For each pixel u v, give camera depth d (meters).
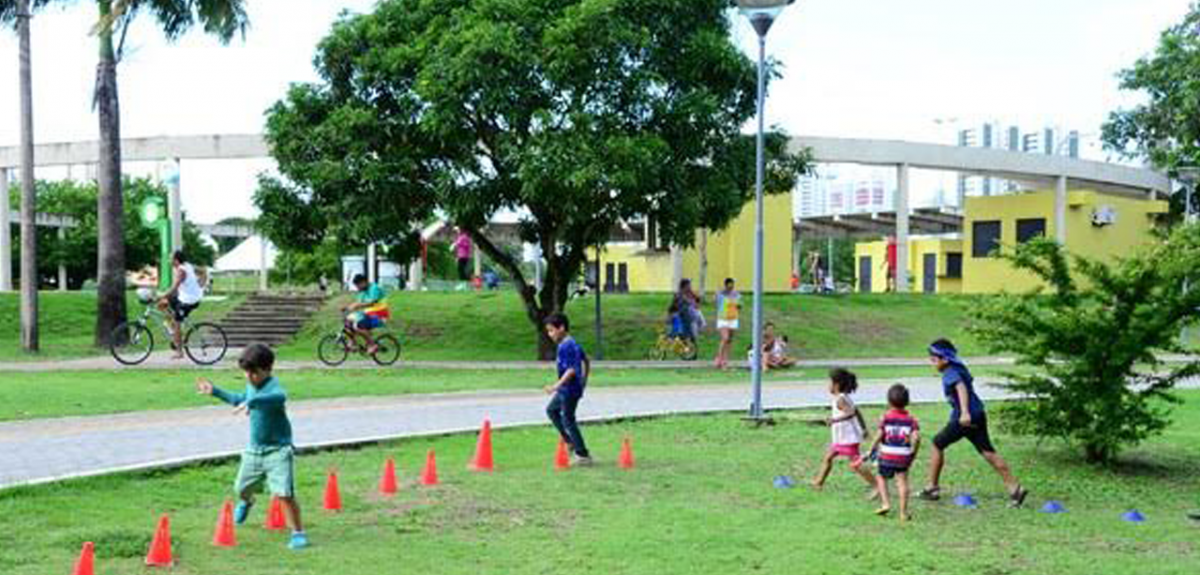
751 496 8.83
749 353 24.14
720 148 21.88
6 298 28.97
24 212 21.75
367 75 21.80
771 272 38.66
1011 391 11.52
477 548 6.95
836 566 6.59
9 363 19.59
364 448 10.93
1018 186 52.09
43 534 7.09
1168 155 25.28
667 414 13.77
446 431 11.89
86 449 10.30
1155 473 10.27
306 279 49.53
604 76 20.20
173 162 32.38
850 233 47.72
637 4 20.38
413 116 21.41
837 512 8.26
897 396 8.16
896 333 27.89
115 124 22.97
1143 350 10.15
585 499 8.59
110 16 21.02
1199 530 7.93
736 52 21.28
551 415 10.19
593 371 20.20
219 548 6.86
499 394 15.78
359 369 19.77
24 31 21.61
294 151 22.44
